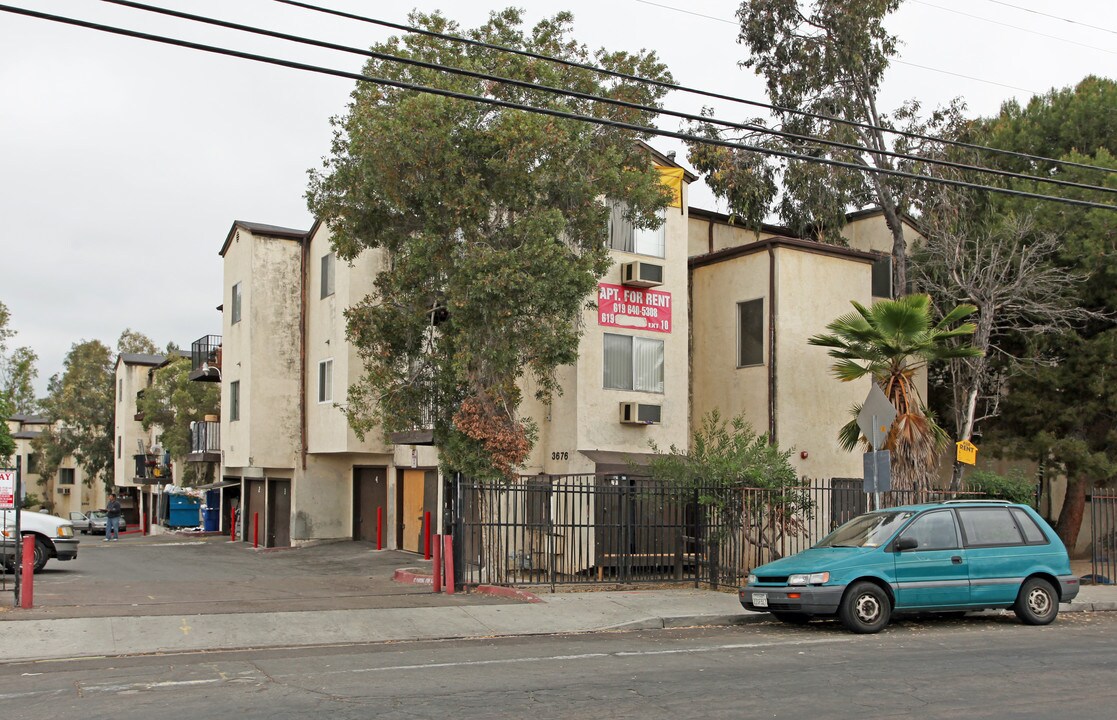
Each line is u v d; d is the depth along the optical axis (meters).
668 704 8.19
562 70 17.02
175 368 48.25
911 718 7.72
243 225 30.92
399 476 27.70
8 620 12.26
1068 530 25.09
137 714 7.81
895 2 23.97
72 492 74.56
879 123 24.16
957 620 14.25
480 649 11.30
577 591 16.19
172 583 17.84
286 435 30.14
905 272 23.95
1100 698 8.54
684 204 22.20
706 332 23.33
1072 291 22.92
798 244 21.80
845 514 19.23
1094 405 22.83
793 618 14.00
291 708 8.00
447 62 16.55
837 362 21.72
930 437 18.52
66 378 65.88
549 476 19.72
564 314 17.00
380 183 16.33
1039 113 25.67
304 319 30.50
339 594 15.92
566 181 16.80
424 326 17.75
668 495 17.03
